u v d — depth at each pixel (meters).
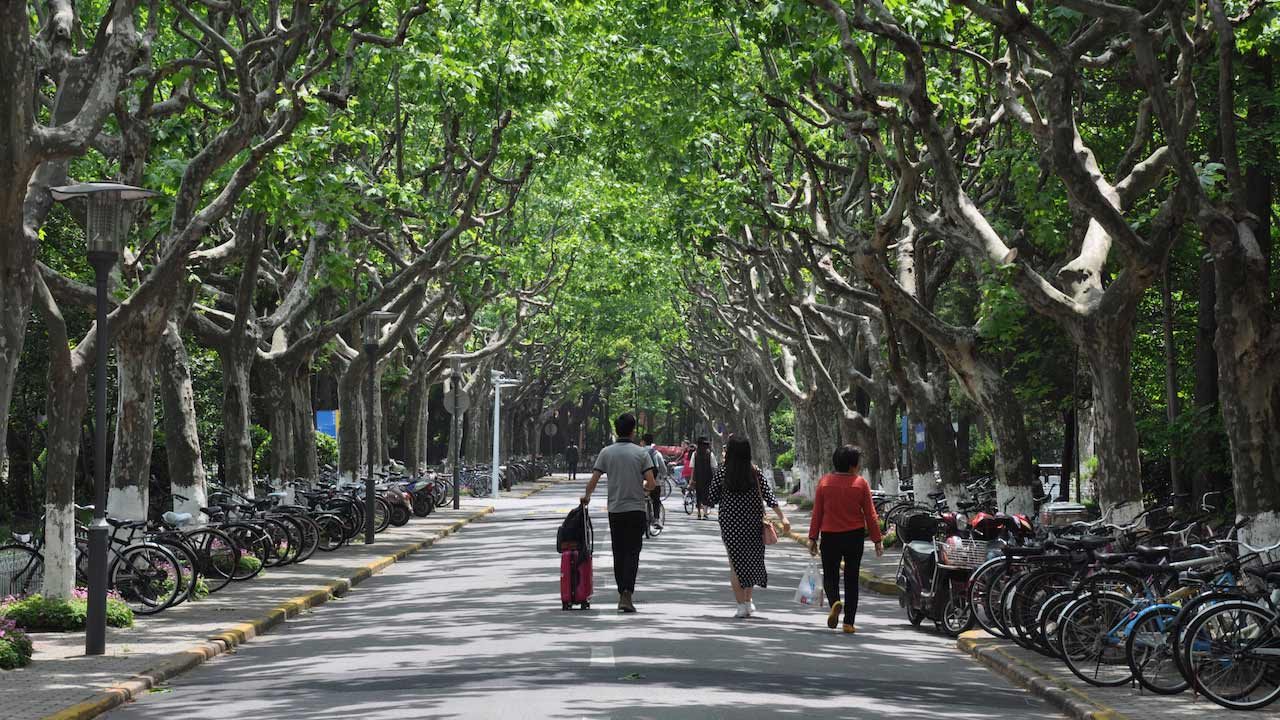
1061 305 21.25
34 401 38.81
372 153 36.69
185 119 22.78
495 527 45.34
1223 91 16.55
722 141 32.12
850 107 27.11
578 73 33.34
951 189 22.31
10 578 19.72
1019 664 15.30
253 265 29.19
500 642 16.73
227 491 28.36
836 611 18.77
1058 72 18.42
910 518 20.39
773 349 69.19
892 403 38.41
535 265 55.47
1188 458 26.70
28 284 15.88
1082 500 43.94
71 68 17.78
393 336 42.22
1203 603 13.52
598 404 130.38
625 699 12.22
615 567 20.23
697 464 39.91
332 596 23.97
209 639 17.06
